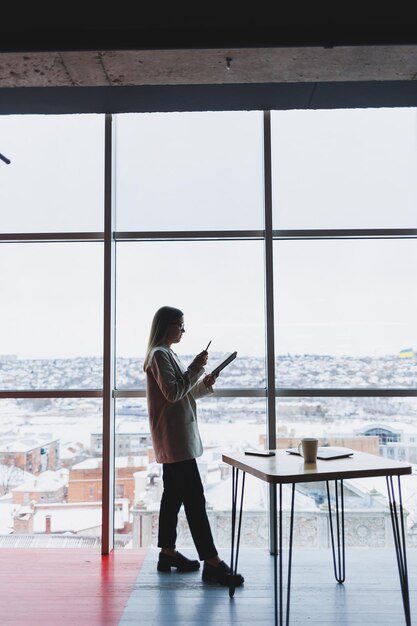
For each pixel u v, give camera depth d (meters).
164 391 2.81
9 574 3.04
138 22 2.37
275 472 2.15
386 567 3.11
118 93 3.42
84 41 2.38
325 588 2.79
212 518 3.55
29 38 2.36
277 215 3.71
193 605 2.58
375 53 2.86
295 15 2.36
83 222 3.73
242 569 3.08
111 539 3.50
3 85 3.18
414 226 3.70
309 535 3.51
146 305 3.70
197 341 3.66
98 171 3.76
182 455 2.86
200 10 2.37
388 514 3.53
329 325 3.67
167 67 2.97
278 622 2.38
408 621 2.25
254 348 3.65
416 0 2.34
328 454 2.59
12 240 3.73
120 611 2.52
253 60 2.91
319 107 3.68
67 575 3.02
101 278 3.72
